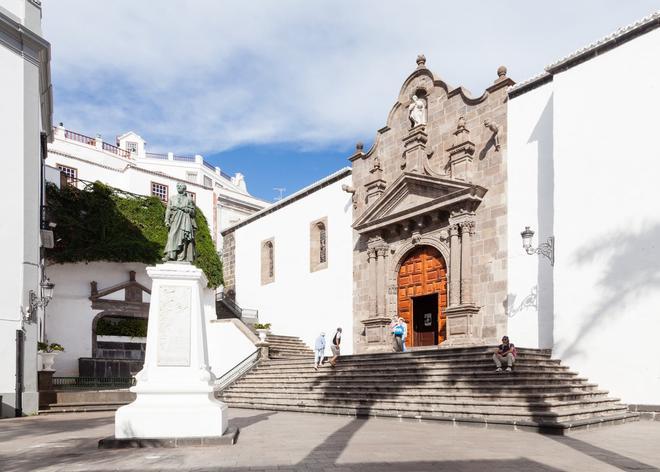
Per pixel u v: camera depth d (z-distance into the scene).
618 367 11.98
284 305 25.91
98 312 23.33
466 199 16.88
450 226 17.67
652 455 6.88
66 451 7.33
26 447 7.85
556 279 13.55
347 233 22.77
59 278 22.52
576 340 12.91
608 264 12.48
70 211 23.11
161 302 8.34
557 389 11.34
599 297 12.57
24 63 15.45
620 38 12.89
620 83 12.84
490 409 10.54
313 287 24.25
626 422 10.66
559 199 13.73
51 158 29.14
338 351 17.64
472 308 16.61
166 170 49.69
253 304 28.17
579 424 9.27
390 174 21.08
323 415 13.05
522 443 7.96
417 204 18.95
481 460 6.51
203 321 8.70
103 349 23.34
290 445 7.75
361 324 21.39
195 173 51.03
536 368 12.41
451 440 8.33
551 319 14.65
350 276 22.28
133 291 24.47
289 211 26.50
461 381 12.24
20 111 15.17
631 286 11.99
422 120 19.73
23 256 14.65
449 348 14.52
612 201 12.62
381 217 20.30
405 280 19.91
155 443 7.53
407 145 20.00
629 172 12.38
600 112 13.16
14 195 14.73
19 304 14.37
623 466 6.11
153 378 8.02
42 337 20.33
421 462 6.36
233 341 22.39
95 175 30.53
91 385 20.41
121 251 23.81
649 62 12.33
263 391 16.94
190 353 8.23
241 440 8.28
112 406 16.06
